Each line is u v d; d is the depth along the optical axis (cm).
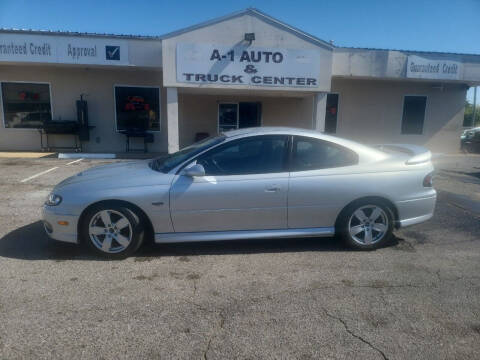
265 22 1103
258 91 1203
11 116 1320
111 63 1191
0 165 1027
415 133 1591
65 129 1293
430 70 1360
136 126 1389
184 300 341
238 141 447
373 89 1527
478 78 1398
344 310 328
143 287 363
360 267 418
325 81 1161
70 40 1166
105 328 296
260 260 432
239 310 326
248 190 430
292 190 437
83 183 433
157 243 470
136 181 428
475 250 474
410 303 342
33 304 328
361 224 460
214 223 435
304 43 1131
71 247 457
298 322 309
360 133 1550
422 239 511
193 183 426
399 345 282
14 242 472
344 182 445
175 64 1085
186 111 1497
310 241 496
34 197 688
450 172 1088
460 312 328
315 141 457
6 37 1140
